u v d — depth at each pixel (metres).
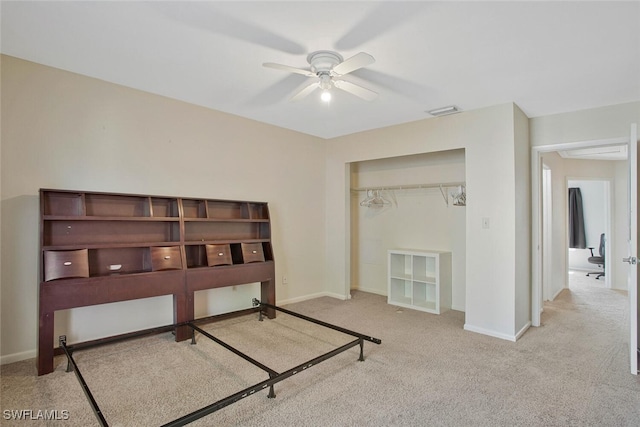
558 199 5.46
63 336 2.75
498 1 1.83
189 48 2.44
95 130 3.05
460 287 4.43
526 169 3.81
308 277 4.94
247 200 4.14
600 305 4.70
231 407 2.13
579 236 7.65
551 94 3.20
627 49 2.34
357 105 3.62
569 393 2.33
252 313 4.17
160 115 3.45
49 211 2.81
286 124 4.42
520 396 2.29
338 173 5.05
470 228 3.68
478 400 2.23
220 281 3.55
